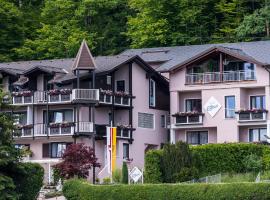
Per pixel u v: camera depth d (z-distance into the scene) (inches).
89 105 4229.8
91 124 4227.4
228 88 4355.3
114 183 3575.3
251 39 5329.7
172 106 4466.0
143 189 3127.5
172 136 4431.6
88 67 4188.0
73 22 5708.7
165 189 3090.6
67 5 5738.2
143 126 4466.0
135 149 4394.7
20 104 4362.7
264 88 4313.5
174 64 4534.9
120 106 4335.6
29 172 3388.3
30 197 3383.4
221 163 3747.5
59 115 4345.5
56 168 3774.6
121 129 4311.0
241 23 5378.9
